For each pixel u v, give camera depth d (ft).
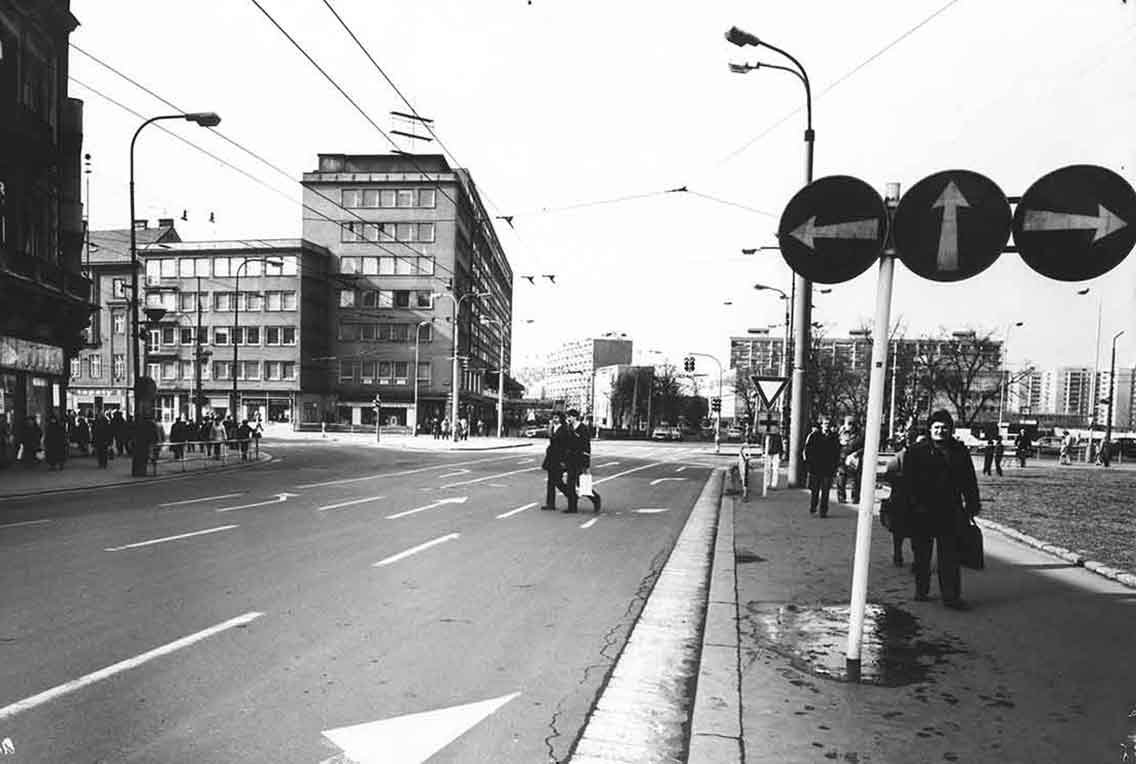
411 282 235.81
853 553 30.73
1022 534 35.60
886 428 196.03
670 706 14.89
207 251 230.68
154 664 16.65
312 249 232.53
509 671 16.75
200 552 30.09
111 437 88.28
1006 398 246.68
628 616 21.76
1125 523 41.04
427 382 235.61
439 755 12.51
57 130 82.23
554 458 48.19
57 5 81.15
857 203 15.23
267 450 126.21
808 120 58.95
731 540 34.24
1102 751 12.10
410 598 23.29
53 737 12.84
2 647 17.60
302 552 30.63
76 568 26.55
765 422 55.57
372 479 68.85
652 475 85.87
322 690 15.33
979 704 14.08
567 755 12.59
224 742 12.82
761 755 11.87
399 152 89.30
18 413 77.10
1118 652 17.29
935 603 22.12
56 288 81.00
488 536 36.29
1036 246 14.56
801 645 17.79
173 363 231.91
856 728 12.94
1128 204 14.24
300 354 226.99
